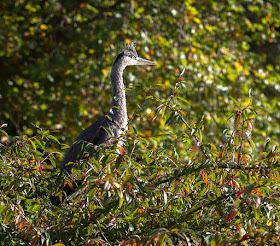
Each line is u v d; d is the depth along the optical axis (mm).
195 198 4723
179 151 8805
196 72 12789
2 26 13945
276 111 15289
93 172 3932
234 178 4121
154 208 4395
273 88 15789
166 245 3775
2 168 4613
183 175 4387
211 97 13281
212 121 12211
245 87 13258
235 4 14781
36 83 13344
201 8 14555
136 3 13719
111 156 3975
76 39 13703
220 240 3424
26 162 4656
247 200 3742
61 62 12828
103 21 13109
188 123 4695
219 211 4035
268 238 3381
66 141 12672
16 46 14156
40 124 12930
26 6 13703
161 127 11070
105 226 4344
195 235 3762
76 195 4211
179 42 14078
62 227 4137
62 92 13508
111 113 7070
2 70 14609
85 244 3756
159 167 4488
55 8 13906
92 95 13867
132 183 3678
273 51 19781
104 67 12938
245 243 3412
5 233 3789
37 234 3492
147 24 13641
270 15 14766
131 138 4367
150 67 12789
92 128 6832
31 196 4551
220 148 4387
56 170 5230
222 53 14383
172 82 12680
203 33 14180
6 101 14117
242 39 15203
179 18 13594
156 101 4605
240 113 4172
